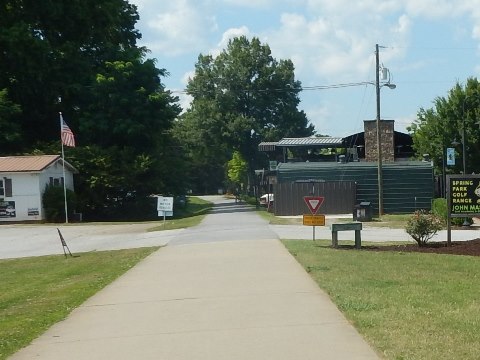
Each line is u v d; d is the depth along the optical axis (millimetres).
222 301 9719
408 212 38094
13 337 8227
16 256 22359
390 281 10883
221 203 75688
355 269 12484
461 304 8656
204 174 126312
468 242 17875
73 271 16609
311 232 24031
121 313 9336
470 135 40844
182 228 28031
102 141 51438
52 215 41094
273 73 83875
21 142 49219
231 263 14328
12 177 41125
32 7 52094
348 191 37031
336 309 8633
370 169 38156
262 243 18812
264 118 85250
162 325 8352
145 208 50469
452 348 6332
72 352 7266
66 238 28312
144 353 7020
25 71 48688
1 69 49719
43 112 53125
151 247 20188
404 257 14578
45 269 17844
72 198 42219
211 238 21594
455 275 11617
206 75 82688
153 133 51094
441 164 42344
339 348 6680
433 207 29719
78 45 54875
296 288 10500
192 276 12633
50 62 50250
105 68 52969
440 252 15906
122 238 26438
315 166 38469
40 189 41219
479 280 10969
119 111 50375
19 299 12453
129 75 50219
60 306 10438
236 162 82812
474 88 41344
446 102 41969
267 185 55938
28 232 32531
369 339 6891
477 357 6008
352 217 33125
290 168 38531
